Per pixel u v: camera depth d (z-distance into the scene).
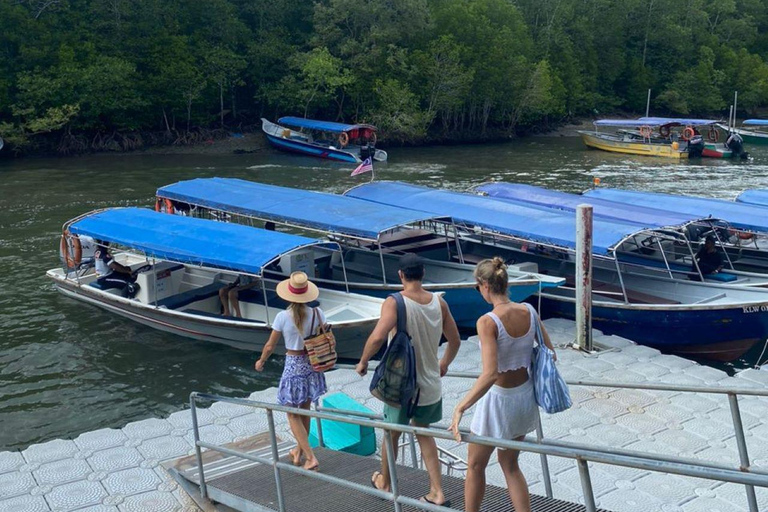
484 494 5.63
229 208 18.97
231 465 8.07
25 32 49.34
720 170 44.12
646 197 21.28
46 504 8.16
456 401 10.91
